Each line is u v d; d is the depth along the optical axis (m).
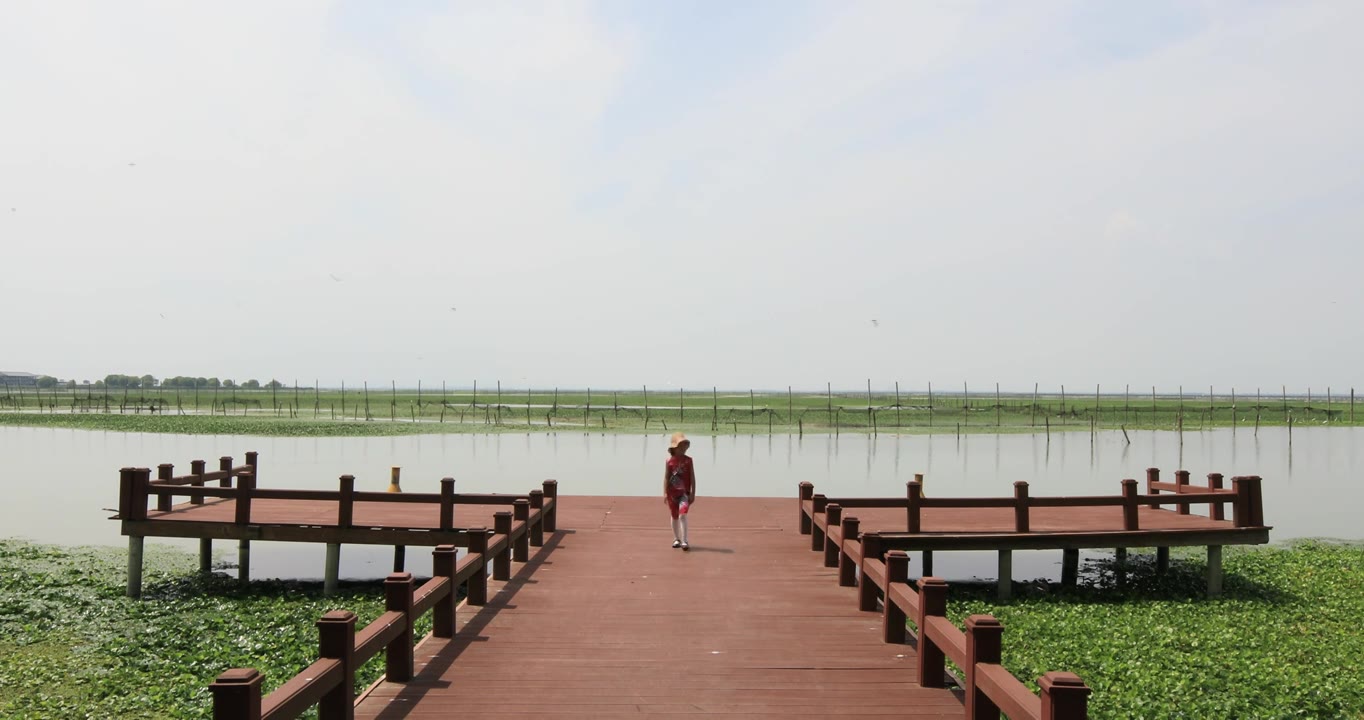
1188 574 17.91
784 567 13.69
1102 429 68.75
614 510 19.67
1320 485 34.91
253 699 5.05
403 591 8.14
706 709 7.52
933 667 8.13
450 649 9.20
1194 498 15.71
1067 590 16.81
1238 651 12.23
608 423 70.25
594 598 11.56
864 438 57.62
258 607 14.77
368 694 7.78
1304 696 10.32
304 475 34.25
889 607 9.56
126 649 12.24
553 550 15.06
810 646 9.45
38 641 12.80
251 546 21.67
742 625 10.27
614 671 8.52
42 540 21.45
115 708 10.03
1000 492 30.31
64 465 38.88
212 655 11.89
